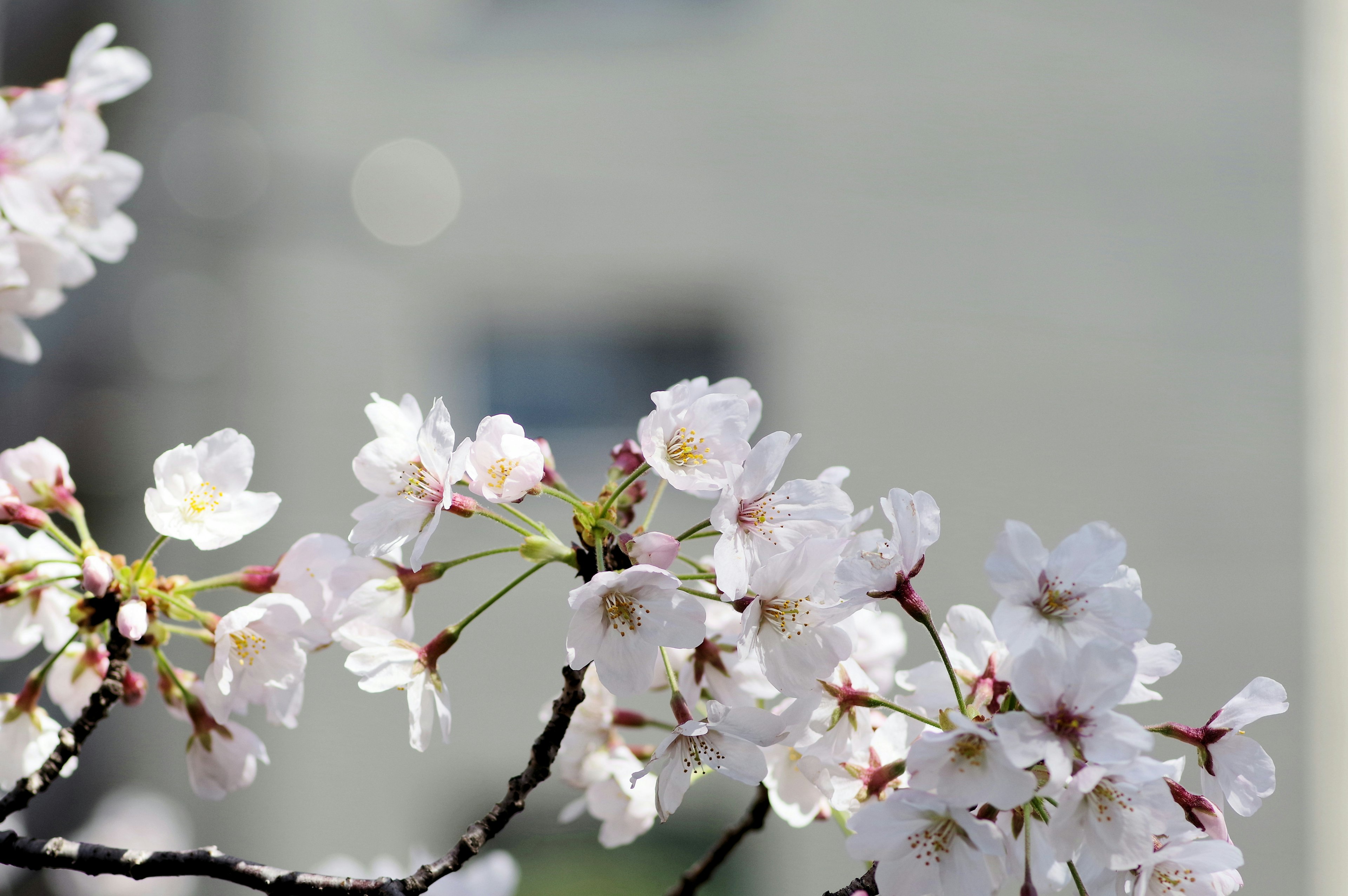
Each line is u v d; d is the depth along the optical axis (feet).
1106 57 19.57
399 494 4.06
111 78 5.90
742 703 4.35
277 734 19.08
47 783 4.45
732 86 20.08
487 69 20.54
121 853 4.25
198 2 20.36
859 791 4.01
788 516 3.84
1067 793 3.28
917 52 19.74
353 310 20.29
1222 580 19.13
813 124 19.88
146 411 19.56
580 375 20.30
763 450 3.70
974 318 19.53
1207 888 3.64
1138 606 3.59
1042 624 3.64
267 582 4.57
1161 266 19.48
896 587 3.73
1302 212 19.39
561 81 20.44
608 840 5.16
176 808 18.26
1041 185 19.56
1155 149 19.51
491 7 20.76
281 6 20.61
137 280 19.71
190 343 19.81
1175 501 19.24
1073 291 19.48
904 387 19.48
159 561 19.13
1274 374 19.36
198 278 19.99
